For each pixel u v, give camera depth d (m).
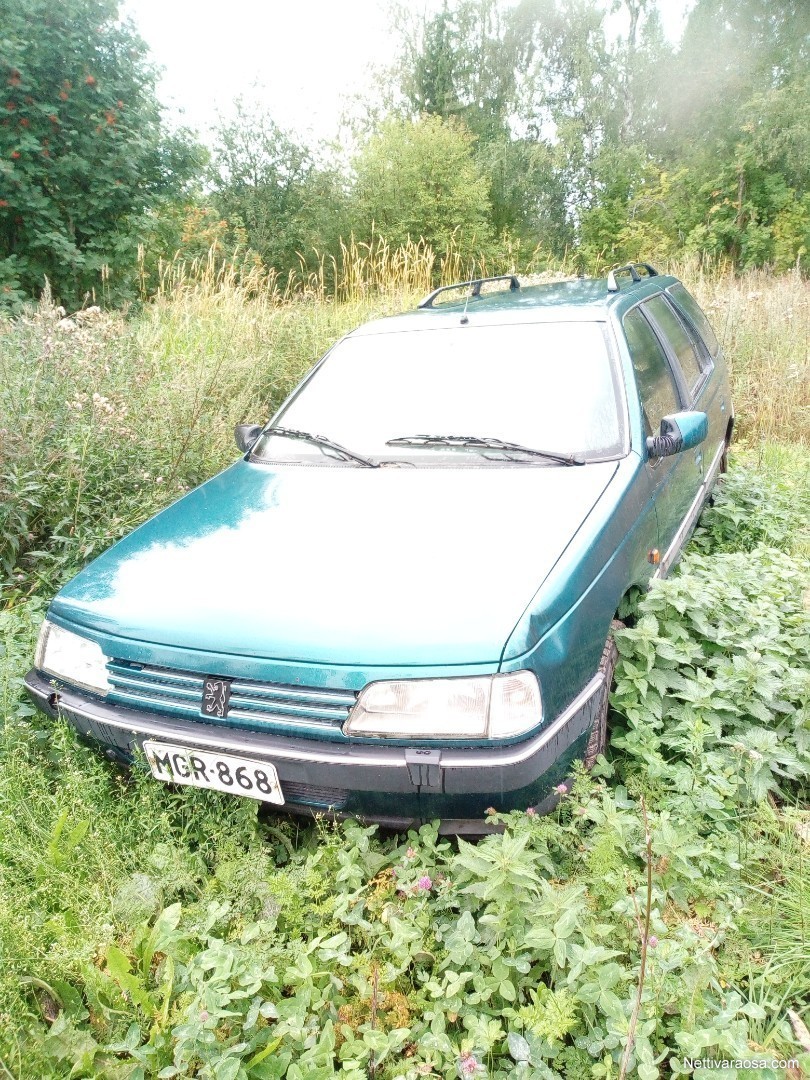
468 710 2.03
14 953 1.93
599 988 1.72
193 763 2.26
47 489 4.12
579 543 2.45
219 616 2.30
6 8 8.70
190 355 6.73
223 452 5.12
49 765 2.78
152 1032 1.80
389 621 2.16
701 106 27.61
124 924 2.12
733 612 3.18
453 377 3.34
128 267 9.98
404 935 1.88
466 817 2.13
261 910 2.16
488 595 2.20
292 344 7.21
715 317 8.41
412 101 32.78
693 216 22.47
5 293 8.72
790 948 2.01
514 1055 1.71
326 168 20.19
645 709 2.64
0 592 3.89
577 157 31.08
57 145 9.26
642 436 3.08
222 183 19.62
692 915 2.12
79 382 4.70
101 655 2.44
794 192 21.78
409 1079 1.67
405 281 10.34
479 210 21.94
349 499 2.84
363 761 2.06
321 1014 1.88
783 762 2.49
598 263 23.47
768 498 5.06
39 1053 1.77
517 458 2.93
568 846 2.22
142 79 9.66
